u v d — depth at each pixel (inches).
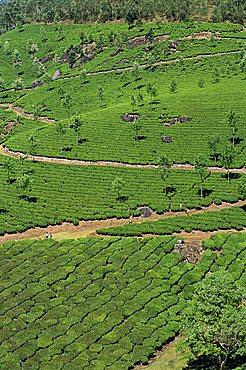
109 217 4005.9
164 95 6579.7
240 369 2143.2
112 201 4205.2
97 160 5054.1
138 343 2561.5
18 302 2856.8
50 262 3250.5
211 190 4266.7
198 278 3063.5
